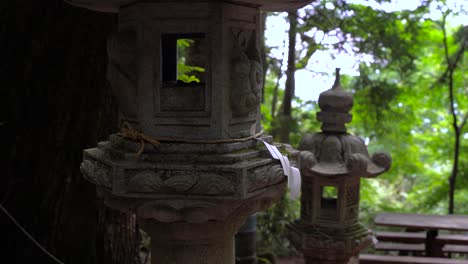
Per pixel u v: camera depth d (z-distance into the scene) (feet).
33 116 12.55
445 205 36.17
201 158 6.82
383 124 30.14
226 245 8.38
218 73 6.93
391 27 23.66
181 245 8.11
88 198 12.41
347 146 13.62
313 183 13.98
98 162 7.47
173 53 8.48
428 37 28.30
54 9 12.29
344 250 13.79
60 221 12.31
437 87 31.40
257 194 7.07
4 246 12.57
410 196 36.73
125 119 7.82
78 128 12.35
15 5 12.49
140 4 7.06
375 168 13.47
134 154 6.96
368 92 27.48
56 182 12.35
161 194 6.79
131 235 13.15
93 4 7.66
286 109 22.99
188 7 6.90
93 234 12.41
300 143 14.29
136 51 7.21
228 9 7.02
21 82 12.57
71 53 12.29
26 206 12.51
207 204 6.81
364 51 20.95
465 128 32.22
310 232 14.10
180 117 7.11
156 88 7.14
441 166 37.37
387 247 19.25
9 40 12.57
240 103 7.11
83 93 12.35
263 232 22.47
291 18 17.39
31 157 12.56
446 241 18.47
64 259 12.26
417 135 34.96
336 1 16.88
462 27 28.58
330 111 13.99
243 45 7.51
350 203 14.12
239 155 6.89
